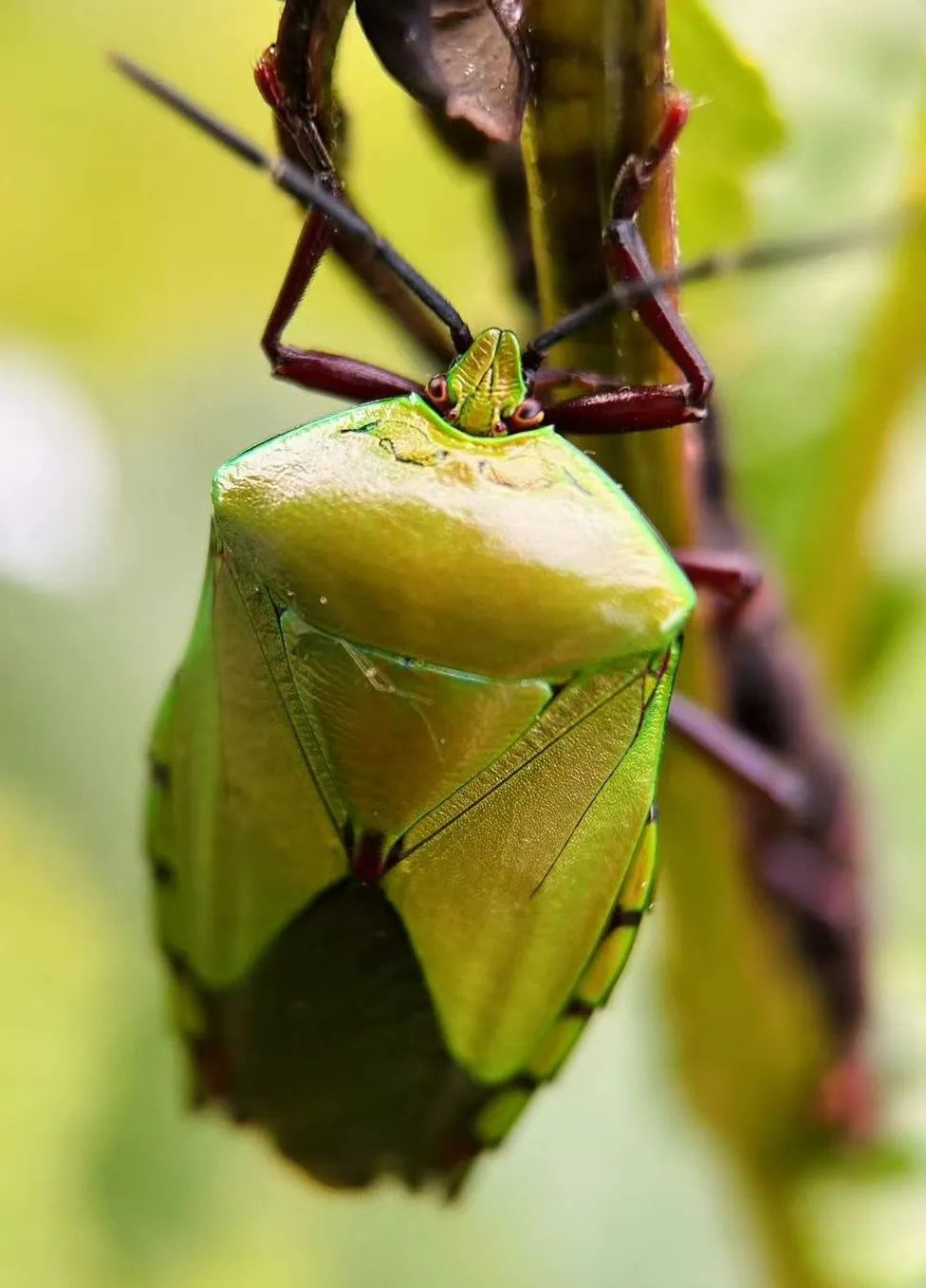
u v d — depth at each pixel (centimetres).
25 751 18
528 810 15
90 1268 18
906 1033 16
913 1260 15
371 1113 15
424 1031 15
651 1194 18
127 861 18
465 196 16
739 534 15
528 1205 18
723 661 15
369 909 15
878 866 16
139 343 17
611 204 13
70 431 17
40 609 18
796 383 15
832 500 15
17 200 16
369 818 15
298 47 14
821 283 15
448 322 14
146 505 18
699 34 14
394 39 13
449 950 15
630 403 14
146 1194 18
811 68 15
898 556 16
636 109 13
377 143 16
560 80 13
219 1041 15
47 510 17
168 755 15
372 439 15
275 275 17
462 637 14
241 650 15
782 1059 15
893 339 15
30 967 18
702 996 15
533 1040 15
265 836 15
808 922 15
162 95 14
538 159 13
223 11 16
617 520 14
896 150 15
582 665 14
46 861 18
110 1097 18
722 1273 18
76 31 16
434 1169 15
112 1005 18
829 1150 15
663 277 13
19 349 17
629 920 15
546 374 14
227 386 18
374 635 14
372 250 14
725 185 14
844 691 16
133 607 18
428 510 14
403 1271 18
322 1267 18
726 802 15
